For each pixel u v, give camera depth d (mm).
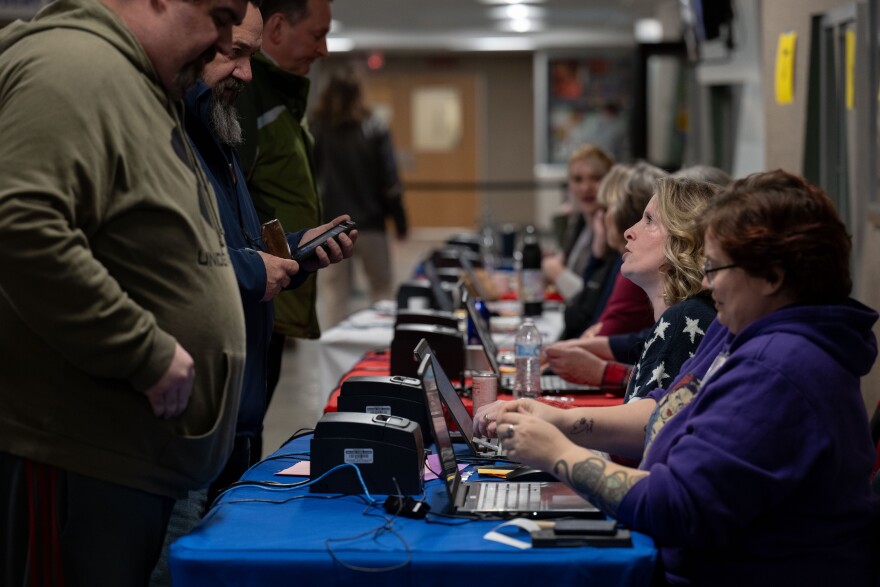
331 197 7723
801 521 1776
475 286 5129
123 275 1902
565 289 5426
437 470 2328
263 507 2047
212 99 2508
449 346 3277
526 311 5051
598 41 16469
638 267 2459
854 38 3689
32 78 1823
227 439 2059
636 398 2293
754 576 1786
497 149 17438
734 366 1789
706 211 1845
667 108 8789
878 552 1827
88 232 1860
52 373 1897
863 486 1814
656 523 1767
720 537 1740
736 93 6434
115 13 1954
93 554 1942
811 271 1756
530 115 17328
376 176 7723
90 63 1853
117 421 1912
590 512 1953
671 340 2297
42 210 1754
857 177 3600
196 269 1960
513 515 1966
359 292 11180
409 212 17516
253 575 1770
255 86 3279
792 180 1794
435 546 1794
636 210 3279
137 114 1905
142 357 1827
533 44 16578
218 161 2551
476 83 17328
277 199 3352
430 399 2072
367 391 2465
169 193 1932
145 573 2016
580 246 5574
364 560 1764
